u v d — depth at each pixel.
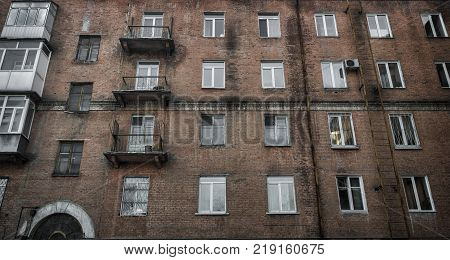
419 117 17.91
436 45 19.77
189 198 16.19
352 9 20.70
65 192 16.22
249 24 20.36
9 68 18.00
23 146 16.69
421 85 18.64
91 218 15.76
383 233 15.55
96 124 17.66
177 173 16.66
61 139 17.31
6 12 20.11
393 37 19.97
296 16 20.59
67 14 20.41
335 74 19.11
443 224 15.70
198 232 15.57
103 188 16.34
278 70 19.33
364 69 19.00
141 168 16.75
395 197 16.14
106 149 17.14
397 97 18.31
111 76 18.77
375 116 17.84
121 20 20.34
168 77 18.73
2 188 16.36
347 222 15.75
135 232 15.55
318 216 15.82
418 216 15.84
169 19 20.38
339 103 18.16
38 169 16.64
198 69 19.03
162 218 15.80
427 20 20.73
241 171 16.73
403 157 17.00
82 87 18.77
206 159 16.97
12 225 15.54
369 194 16.27
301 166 16.84
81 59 19.48
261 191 16.34
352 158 16.98
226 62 19.23
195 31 20.08
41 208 15.84
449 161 16.92
